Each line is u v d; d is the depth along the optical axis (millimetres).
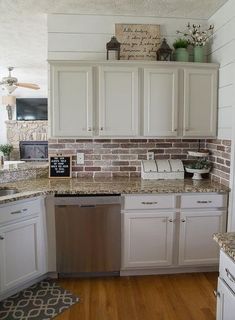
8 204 2152
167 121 2719
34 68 5152
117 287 2416
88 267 2518
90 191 2414
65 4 2557
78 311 2096
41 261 2443
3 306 2145
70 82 2619
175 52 2826
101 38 2865
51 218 2449
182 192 2482
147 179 2883
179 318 2031
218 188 2514
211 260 2586
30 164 3160
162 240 2529
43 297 2260
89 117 2654
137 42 2891
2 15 2754
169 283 2482
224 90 2627
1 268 2135
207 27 2939
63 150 2990
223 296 1305
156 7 2656
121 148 3021
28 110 7523
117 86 2650
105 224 2469
